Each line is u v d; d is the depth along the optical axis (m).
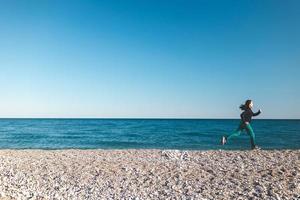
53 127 72.50
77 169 10.69
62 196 8.32
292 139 35.06
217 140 35.53
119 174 10.02
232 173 9.87
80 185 9.09
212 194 8.12
